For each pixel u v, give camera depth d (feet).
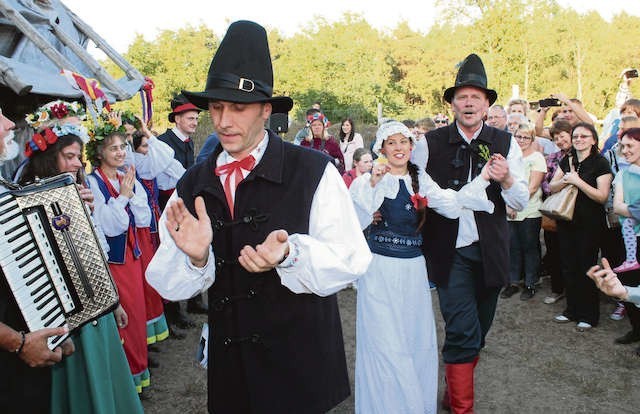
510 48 70.69
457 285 9.91
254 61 5.81
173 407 11.58
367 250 6.24
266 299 6.14
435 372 10.12
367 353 9.63
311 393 6.28
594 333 14.75
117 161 11.07
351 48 71.97
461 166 10.28
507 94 71.41
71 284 7.21
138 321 11.33
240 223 6.11
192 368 13.34
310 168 6.22
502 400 11.55
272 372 6.18
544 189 17.17
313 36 79.66
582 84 93.04
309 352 6.27
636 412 10.93
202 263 5.90
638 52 94.17
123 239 10.95
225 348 6.32
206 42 67.10
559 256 17.10
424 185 9.80
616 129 17.75
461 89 10.14
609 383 12.09
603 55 95.04
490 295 10.57
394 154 9.55
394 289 9.52
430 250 10.12
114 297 7.57
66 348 7.28
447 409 11.00
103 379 8.11
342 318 16.65
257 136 6.20
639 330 13.78
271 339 6.16
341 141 25.98
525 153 17.21
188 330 15.65
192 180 6.59
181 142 16.71
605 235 15.28
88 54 16.67
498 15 70.18
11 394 7.19
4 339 6.26
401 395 9.34
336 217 6.15
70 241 7.18
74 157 9.00
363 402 9.78
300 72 67.67
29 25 13.83
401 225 9.66
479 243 9.87
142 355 11.50
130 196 11.14
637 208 12.85
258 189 6.13
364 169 17.72
